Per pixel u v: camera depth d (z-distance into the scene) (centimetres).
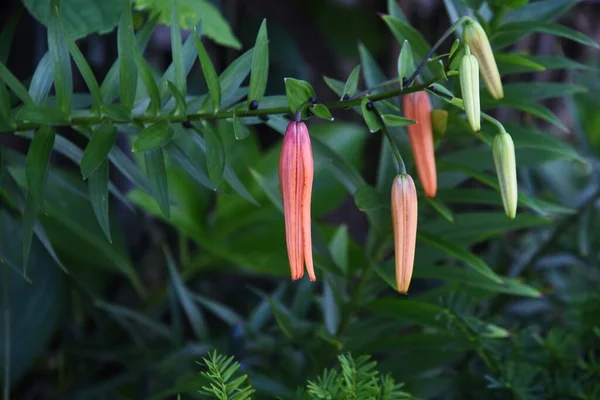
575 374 139
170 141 128
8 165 137
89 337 165
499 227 140
